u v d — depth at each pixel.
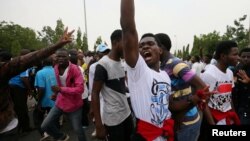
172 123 2.72
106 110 4.11
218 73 4.04
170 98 3.11
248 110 4.81
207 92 3.03
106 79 4.06
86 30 32.66
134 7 2.55
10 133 3.15
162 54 3.55
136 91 2.65
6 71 2.92
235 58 4.08
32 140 7.19
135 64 2.59
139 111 2.65
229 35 53.16
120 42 4.00
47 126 5.56
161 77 2.76
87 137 7.14
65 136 5.74
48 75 6.65
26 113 7.87
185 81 3.34
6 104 3.10
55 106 5.55
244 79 4.62
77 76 5.50
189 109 3.10
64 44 3.02
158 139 2.64
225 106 4.11
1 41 66.00
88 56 13.77
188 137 3.45
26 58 2.93
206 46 50.34
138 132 2.65
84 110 7.47
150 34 2.90
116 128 4.09
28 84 7.76
